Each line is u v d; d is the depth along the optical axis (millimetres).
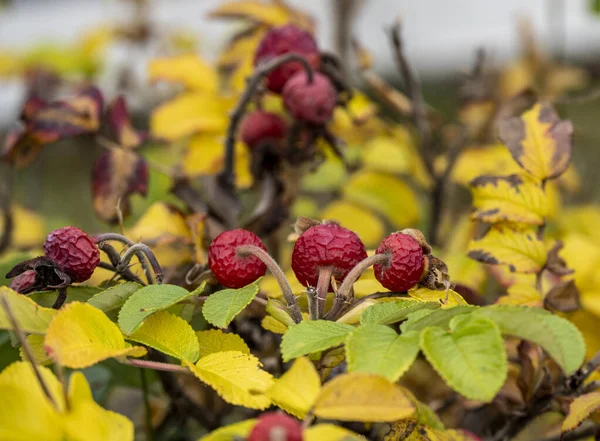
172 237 647
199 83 771
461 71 945
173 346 549
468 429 681
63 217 1299
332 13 1104
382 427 646
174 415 720
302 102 667
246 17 776
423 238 565
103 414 514
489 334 513
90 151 1219
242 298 549
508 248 627
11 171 782
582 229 916
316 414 506
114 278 588
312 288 554
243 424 502
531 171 631
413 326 526
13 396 505
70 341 525
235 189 702
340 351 557
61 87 1132
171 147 976
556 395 598
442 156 895
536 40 1121
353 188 854
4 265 631
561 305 621
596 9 1157
